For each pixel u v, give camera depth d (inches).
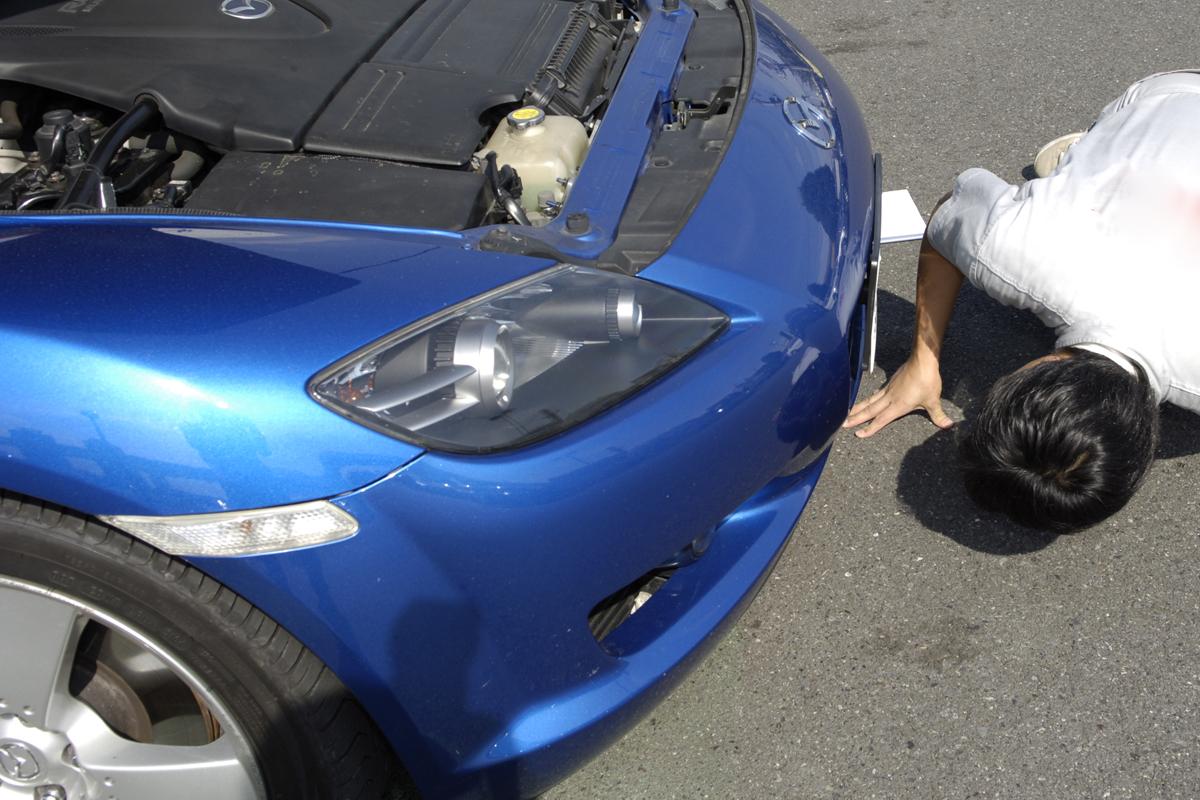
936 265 91.0
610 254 65.0
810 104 85.7
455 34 85.7
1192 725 73.0
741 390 63.1
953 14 175.6
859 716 74.1
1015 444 68.9
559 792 70.0
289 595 51.7
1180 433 97.2
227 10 83.6
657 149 76.2
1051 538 87.4
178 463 50.1
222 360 51.7
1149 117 79.0
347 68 78.7
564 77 83.3
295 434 51.1
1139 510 89.9
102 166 68.2
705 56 88.7
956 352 106.1
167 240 59.9
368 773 59.3
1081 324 74.2
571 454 56.0
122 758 57.0
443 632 54.7
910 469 94.2
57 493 50.3
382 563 52.3
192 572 51.7
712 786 70.0
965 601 82.4
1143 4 175.0
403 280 58.1
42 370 51.0
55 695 55.8
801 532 88.7
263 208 66.4
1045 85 153.6
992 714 74.0
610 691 61.5
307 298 55.5
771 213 72.1
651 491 58.9
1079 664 77.3
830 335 69.8
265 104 73.7
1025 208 78.8
